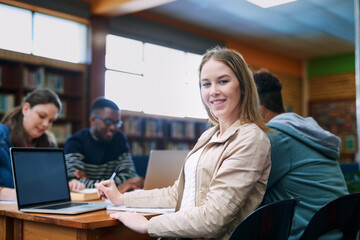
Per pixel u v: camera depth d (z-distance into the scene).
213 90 1.58
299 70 10.65
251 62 9.17
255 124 1.55
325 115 10.28
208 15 7.12
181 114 7.64
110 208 1.81
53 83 5.67
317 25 7.62
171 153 2.48
